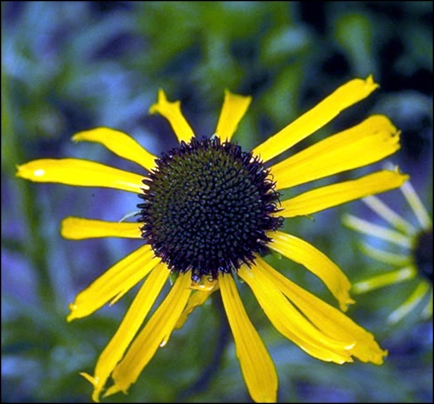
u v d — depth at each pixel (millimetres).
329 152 263
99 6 472
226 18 417
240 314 258
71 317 263
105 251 403
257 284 259
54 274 354
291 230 334
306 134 263
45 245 348
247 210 259
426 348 345
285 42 410
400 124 417
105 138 271
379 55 427
